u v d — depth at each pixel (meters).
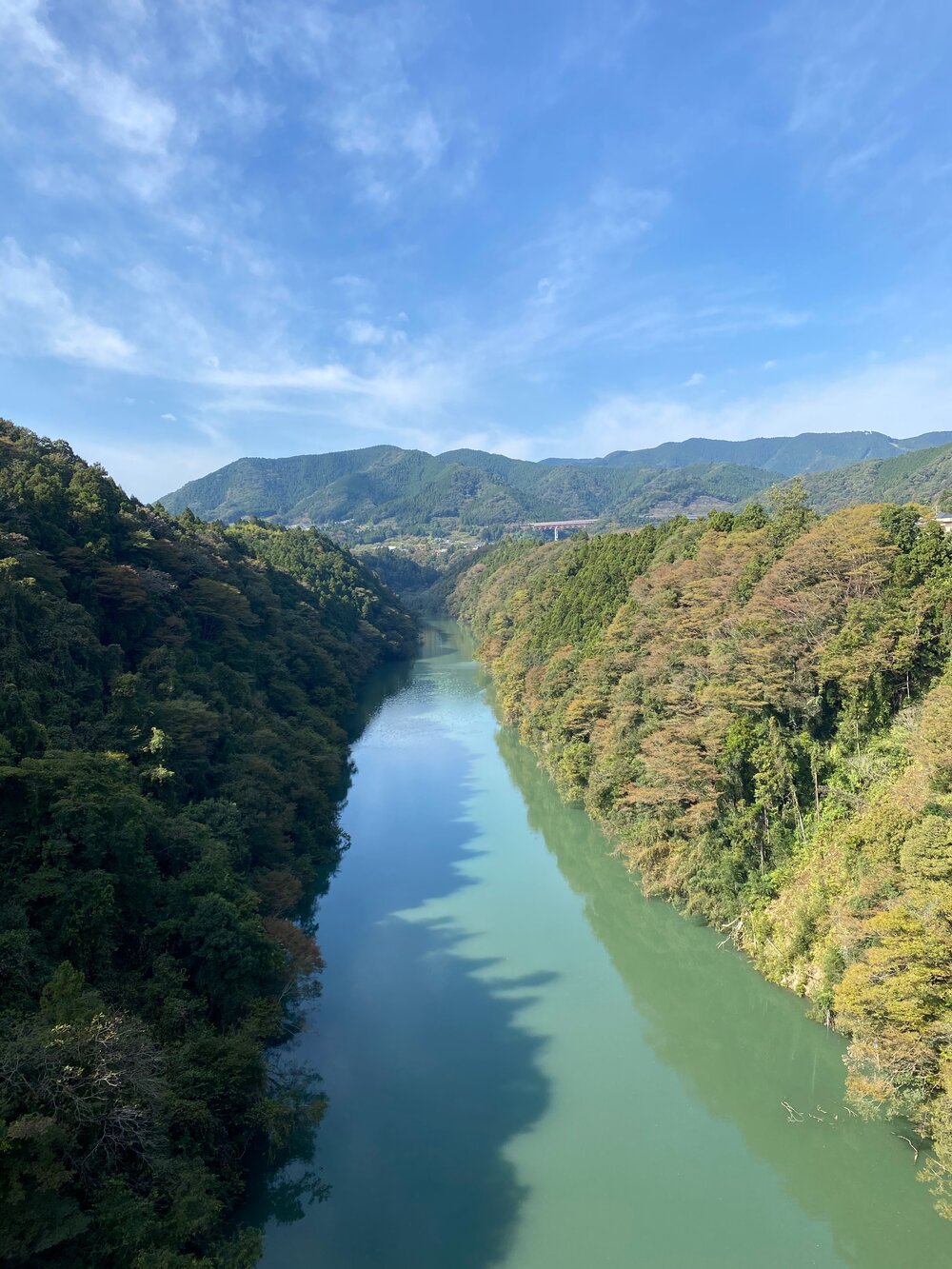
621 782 58.03
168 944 34.47
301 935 40.62
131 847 34.78
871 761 42.28
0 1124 20.08
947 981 28.89
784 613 50.16
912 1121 31.78
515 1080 37.12
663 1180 31.39
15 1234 19.86
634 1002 43.22
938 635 44.38
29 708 40.47
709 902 46.78
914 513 52.28
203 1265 22.02
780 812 45.34
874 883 34.22
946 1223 28.64
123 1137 23.88
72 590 57.59
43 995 25.83
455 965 46.97
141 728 47.97
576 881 58.19
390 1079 37.19
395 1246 28.56
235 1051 30.38
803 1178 31.23
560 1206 30.14
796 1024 39.00
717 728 47.78
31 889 30.59
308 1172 31.83
